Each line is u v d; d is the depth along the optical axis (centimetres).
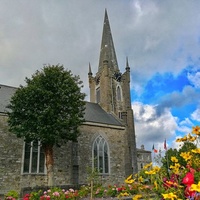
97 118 3406
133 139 3950
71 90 2247
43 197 1270
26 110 2077
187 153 532
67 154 2772
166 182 471
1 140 2358
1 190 2191
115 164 3125
